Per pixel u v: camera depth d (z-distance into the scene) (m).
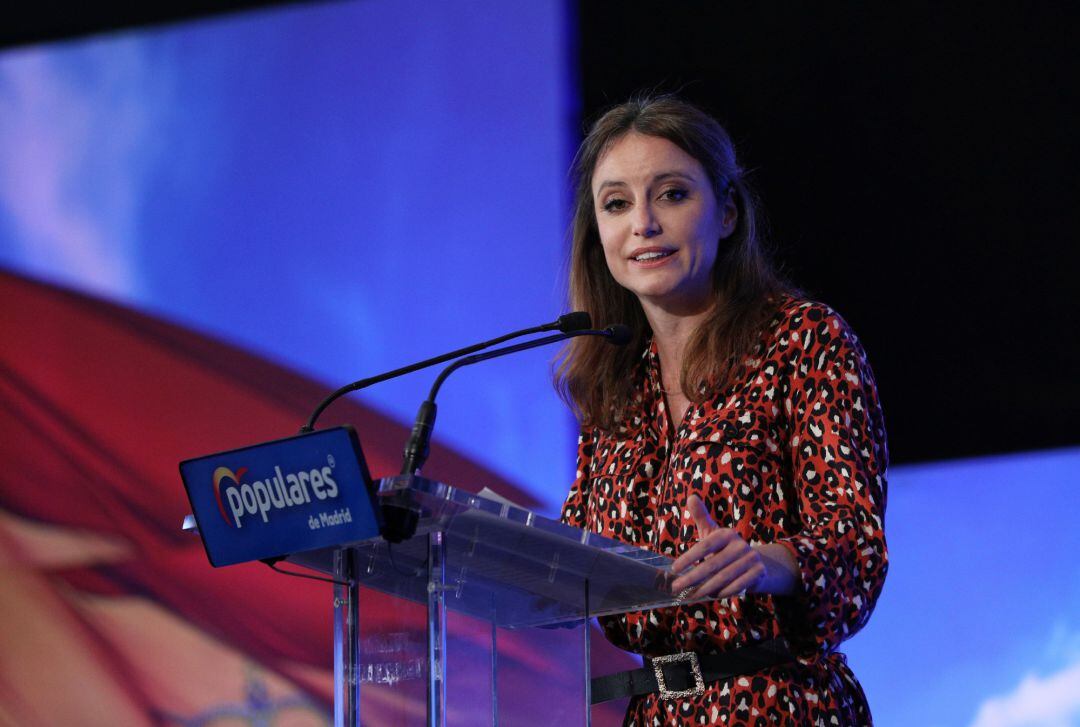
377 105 15.09
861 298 13.12
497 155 14.65
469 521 4.65
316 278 15.03
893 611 12.51
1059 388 12.38
